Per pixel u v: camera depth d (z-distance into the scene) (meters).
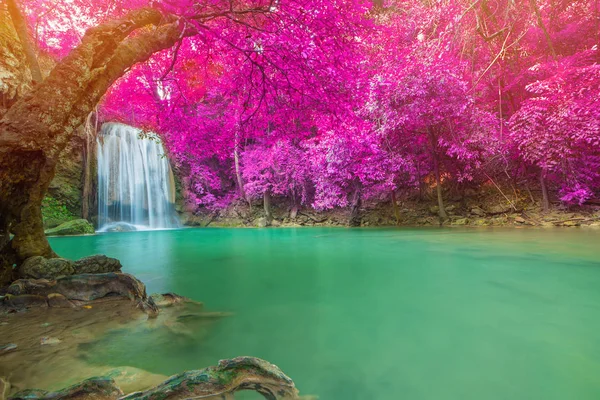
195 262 5.50
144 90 7.94
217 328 2.34
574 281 3.64
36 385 1.51
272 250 7.00
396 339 2.12
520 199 11.53
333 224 14.82
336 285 3.70
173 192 18.25
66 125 3.18
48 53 11.09
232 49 4.45
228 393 1.39
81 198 14.24
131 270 4.81
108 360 1.81
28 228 3.56
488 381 1.57
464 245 6.59
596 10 11.34
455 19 9.38
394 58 10.64
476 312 2.66
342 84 4.27
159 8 3.38
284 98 4.88
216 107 8.55
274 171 16.22
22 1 6.24
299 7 3.52
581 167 10.13
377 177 12.65
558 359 1.80
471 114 10.52
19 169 3.14
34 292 3.00
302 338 2.13
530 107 9.55
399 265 4.86
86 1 7.36
